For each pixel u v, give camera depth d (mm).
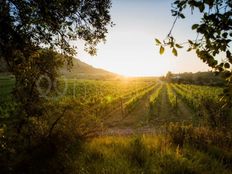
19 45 6023
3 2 5277
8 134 6621
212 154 7258
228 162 6895
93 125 9430
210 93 45250
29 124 7250
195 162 6137
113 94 50000
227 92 2816
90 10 7520
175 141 8625
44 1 5734
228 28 2453
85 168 5926
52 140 7199
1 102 28922
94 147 7895
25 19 5551
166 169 5785
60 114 7953
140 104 37312
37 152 6641
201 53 2713
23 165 5969
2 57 6316
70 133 7898
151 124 22578
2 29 5473
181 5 2537
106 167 5793
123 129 20203
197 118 24000
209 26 2518
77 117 8273
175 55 2701
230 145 8531
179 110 30734
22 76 7004
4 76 77812
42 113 7621
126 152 7090
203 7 2443
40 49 6984
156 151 7023
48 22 6148
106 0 7586
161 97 49625
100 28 7996
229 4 2428
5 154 5926
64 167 6254
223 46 2600
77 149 7734
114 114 27297
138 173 5461
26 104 7391
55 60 7887
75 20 7609
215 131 9805
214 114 12062
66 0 6398
